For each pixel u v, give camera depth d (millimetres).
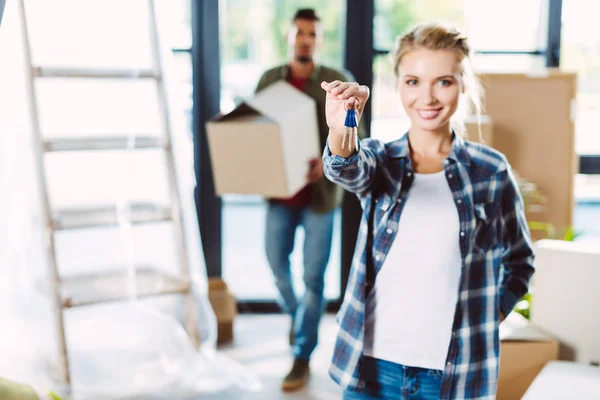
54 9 2896
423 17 3998
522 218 1692
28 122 2795
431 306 1550
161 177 3080
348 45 3963
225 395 2908
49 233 2652
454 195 1573
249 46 3980
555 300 2451
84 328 2973
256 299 4113
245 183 2967
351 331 1605
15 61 2777
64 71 2711
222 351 3498
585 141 4102
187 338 3027
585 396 1979
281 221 3203
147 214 2895
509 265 1759
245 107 3010
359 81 3988
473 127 3436
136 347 2969
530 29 4027
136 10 2969
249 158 2916
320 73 3178
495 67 4047
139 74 2885
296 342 3141
